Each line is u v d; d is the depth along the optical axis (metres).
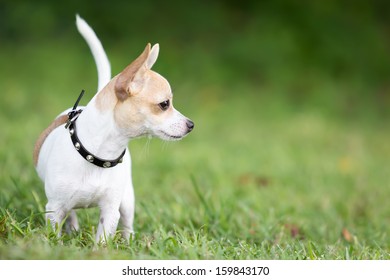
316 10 19.03
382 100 17.78
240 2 19.23
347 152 13.05
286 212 8.41
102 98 5.63
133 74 5.54
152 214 7.16
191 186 9.40
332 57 18.33
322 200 9.23
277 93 16.86
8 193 7.42
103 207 5.92
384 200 9.40
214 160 11.10
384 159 12.75
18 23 17.16
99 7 17.86
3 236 5.70
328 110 16.52
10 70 15.55
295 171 10.85
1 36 16.97
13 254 5.16
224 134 13.60
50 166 5.78
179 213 7.67
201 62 17.11
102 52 6.78
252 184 9.80
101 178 5.74
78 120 5.75
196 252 5.68
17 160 9.35
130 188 6.32
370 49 18.89
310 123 14.91
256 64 17.61
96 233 6.06
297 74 17.61
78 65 16.00
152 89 5.66
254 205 8.53
